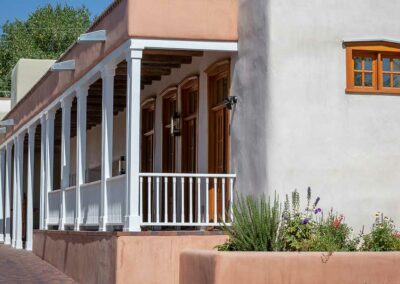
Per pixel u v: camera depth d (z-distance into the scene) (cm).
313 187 1349
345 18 1378
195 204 1700
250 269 1166
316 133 1356
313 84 1360
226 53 1482
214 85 1583
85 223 1695
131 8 1409
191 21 1429
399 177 1382
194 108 1738
